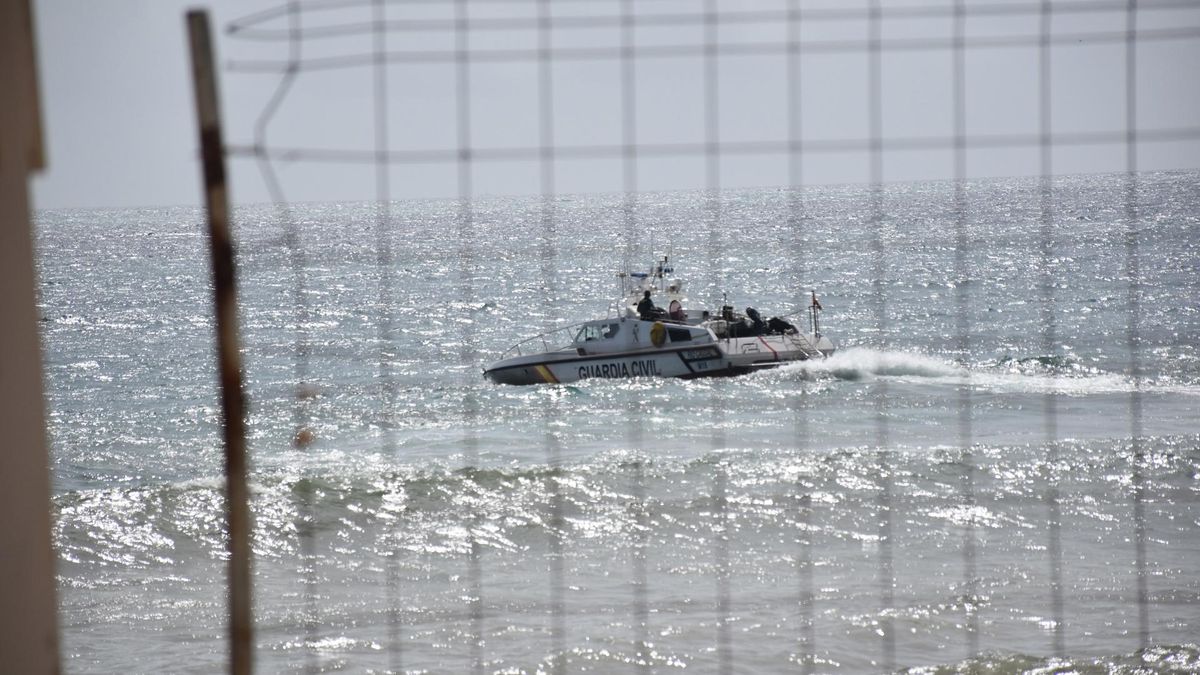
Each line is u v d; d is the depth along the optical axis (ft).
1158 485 183.83
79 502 182.91
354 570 152.66
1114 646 113.70
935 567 144.36
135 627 129.59
